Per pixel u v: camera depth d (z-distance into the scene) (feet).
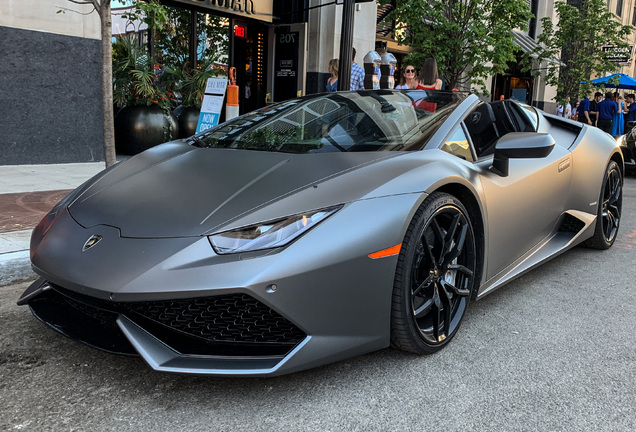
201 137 9.50
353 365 7.00
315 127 8.75
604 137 13.01
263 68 34.83
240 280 5.52
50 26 20.75
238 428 5.57
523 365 7.16
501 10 25.27
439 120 8.71
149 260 5.76
